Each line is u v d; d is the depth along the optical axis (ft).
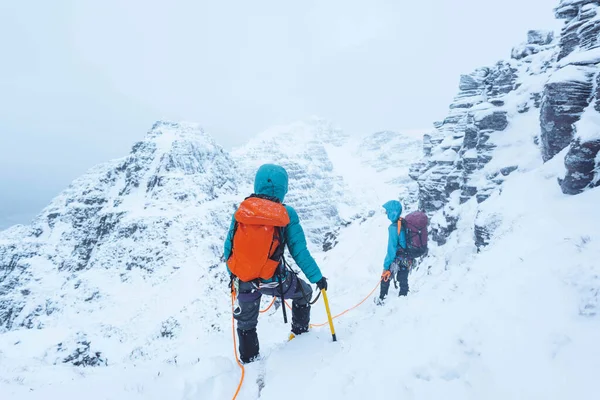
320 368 11.68
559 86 34.91
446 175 75.25
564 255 13.56
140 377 13.03
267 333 23.75
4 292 592.19
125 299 419.33
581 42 39.34
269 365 12.75
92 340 248.93
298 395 10.31
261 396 10.91
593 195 23.97
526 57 76.38
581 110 33.68
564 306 9.98
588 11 41.42
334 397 9.61
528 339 9.11
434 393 8.50
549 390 7.39
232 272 12.59
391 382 9.36
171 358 18.11
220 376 12.26
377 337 12.89
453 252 37.73
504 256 19.71
